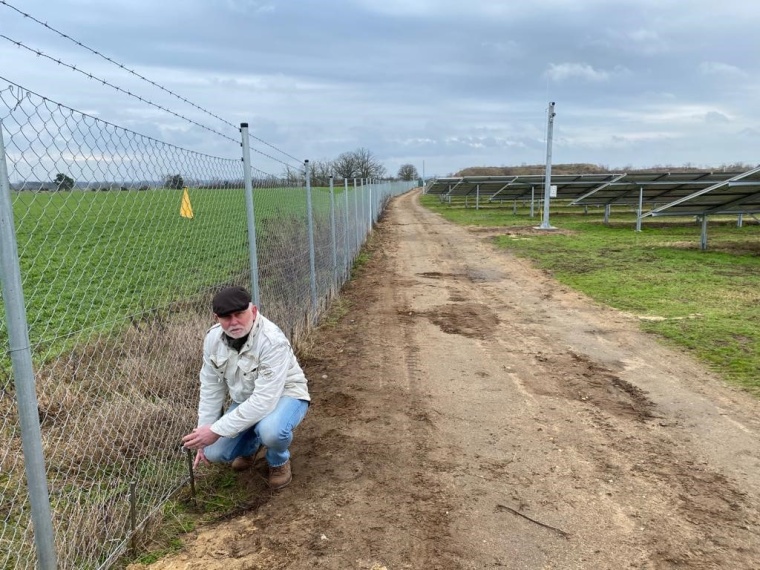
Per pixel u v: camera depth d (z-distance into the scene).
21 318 2.03
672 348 6.12
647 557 2.72
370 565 2.67
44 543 2.20
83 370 4.31
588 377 5.31
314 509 3.14
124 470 3.44
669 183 18.98
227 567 2.66
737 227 20.19
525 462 3.68
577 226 21.30
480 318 7.73
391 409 4.56
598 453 3.79
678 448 3.86
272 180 5.64
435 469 3.59
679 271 10.73
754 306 7.82
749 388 4.93
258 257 5.11
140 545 2.79
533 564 2.67
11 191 2.05
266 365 3.05
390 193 53.31
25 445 2.11
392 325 7.39
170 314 4.38
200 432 2.98
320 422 4.31
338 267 9.80
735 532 2.92
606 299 8.63
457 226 22.81
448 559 2.71
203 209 4.57
